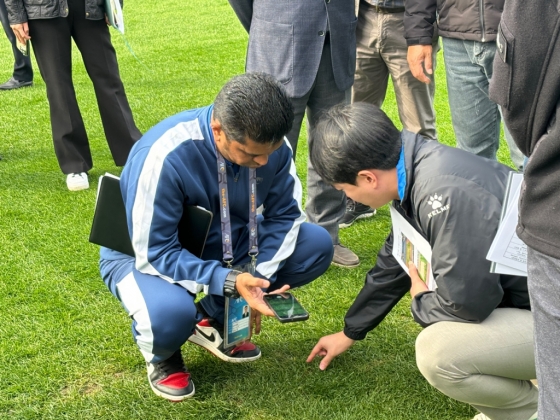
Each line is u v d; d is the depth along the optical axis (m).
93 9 4.28
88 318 3.02
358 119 2.01
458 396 2.20
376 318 2.50
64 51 4.26
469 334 2.11
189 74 7.18
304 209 4.02
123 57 7.98
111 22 4.29
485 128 3.54
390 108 6.04
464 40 3.37
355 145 1.99
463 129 3.59
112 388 2.57
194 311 2.35
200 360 2.75
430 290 2.22
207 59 7.76
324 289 3.27
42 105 6.16
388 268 2.42
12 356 2.76
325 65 3.33
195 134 2.32
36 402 2.51
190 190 2.34
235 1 3.39
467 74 3.44
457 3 3.34
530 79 1.54
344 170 2.03
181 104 6.18
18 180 4.55
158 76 7.13
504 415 2.27
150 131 2.39
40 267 3.45
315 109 3.46
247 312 2.56
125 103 4.65
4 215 4.03
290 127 2.15
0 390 2.57
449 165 2.00
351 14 3.34
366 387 2.57
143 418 2.42
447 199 1.96
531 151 1.66
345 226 3.92
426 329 2.18
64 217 4.01
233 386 2.58
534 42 1.51
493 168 2.03
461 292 2.02
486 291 2.01
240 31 9.09
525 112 1.60
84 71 7.32
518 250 1.92
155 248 2.34
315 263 2.71
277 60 3.27
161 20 9.98
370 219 4.01
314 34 3.23
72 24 4.30
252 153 2.16
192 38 8.80
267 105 2.07
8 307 3.11
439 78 6.88
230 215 2.53
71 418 2.43
